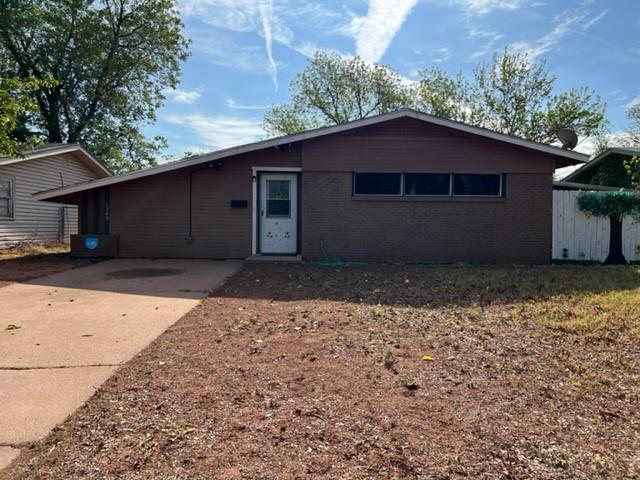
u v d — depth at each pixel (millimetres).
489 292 7066
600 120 25859
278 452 2422
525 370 3689
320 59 31125
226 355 4020
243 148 11016
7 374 3578
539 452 2449
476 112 28172
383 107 31141
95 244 11422
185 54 27219
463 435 2621
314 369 3664
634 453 2461
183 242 11500
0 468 2283
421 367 3725
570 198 11672
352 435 2609
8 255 12500
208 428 2680
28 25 22453
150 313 5684
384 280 8281
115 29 24938
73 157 18156
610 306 5969
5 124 10617
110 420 2789
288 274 9016
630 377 3572
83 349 4211
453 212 11188
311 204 11195
